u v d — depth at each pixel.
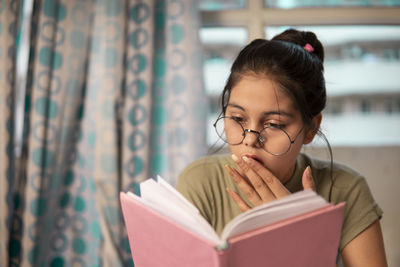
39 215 1.67
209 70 1.95
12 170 1.72
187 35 1.72
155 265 0.64
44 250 1.72
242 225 0.52
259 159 0.72
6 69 1.68
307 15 1.87
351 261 0.82
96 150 1.67
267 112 0.70
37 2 1.72
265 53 0.72
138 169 1.68
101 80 1.68
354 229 0.83
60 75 1.70
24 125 1.72
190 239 0.54
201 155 1.74
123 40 1.68
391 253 1.87
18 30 1.78
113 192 1.66
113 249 1.61
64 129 1.72
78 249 1.76
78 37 1.72
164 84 1.78
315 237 0.57
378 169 1.88
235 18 1.88
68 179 1.76
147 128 1.69
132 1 1.70
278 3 1.93
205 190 0.86
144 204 0.60
